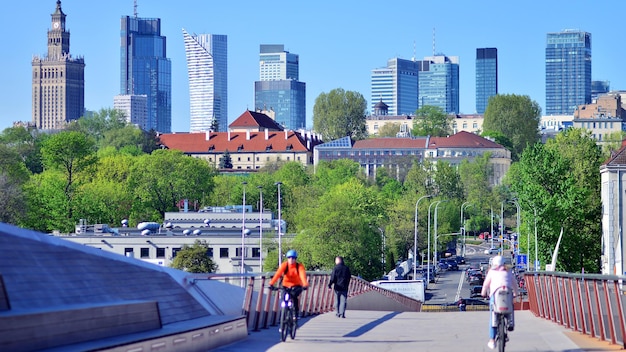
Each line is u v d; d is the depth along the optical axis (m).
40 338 41.94
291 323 67.81
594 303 67.88
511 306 56.78
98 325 46.75
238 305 69.38
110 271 55.34
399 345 64.44
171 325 55.97
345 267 92.00
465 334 73.19
